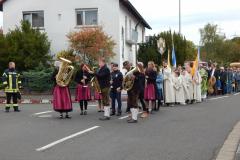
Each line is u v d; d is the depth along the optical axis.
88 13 34.34
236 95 30.31
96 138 11.54
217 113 17.56
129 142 10.93
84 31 32.06
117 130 12.95
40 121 15.20
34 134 12.28
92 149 10.04
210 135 11.98
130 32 38.94
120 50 34.25
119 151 9.81
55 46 34.56
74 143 10.80
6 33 34.03
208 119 15.55
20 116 16.84
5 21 35.38
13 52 31.62
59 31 34.56
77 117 16.39
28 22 32.97
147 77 18.20
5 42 31.77
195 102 23.59
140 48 40.00
